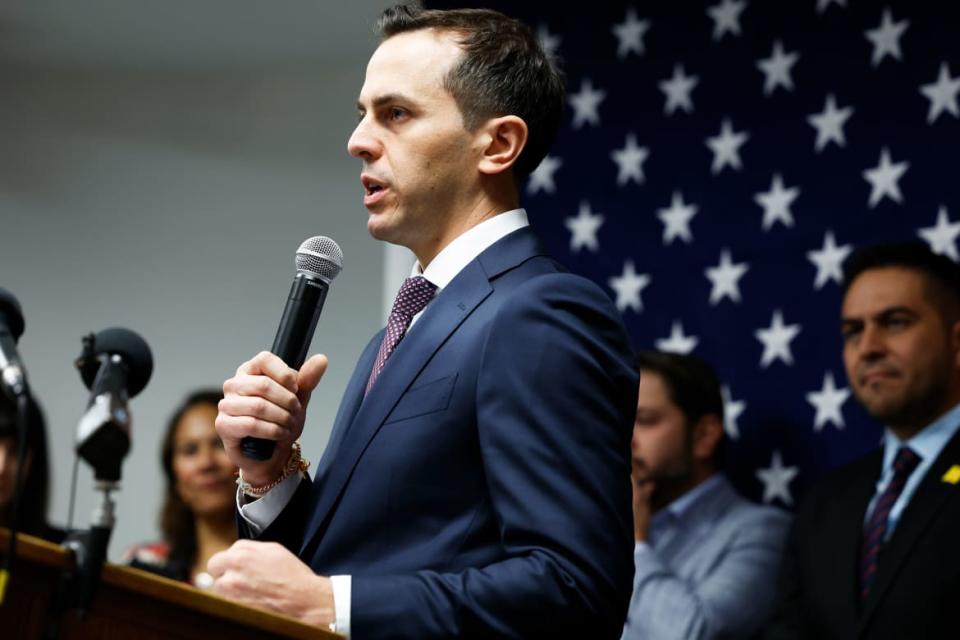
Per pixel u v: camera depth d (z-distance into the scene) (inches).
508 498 97.7
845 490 209.0
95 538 75.2
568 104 267.6
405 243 118.4
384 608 93.4
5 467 173.0
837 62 248.8
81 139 350.6
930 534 189.5
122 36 331.3
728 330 247.1
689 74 260.1
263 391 106.7
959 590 184.9
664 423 223.5
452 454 102.5
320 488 109.3
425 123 116.1
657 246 255.9
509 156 117.4
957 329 211.6
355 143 117.0
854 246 241.1
